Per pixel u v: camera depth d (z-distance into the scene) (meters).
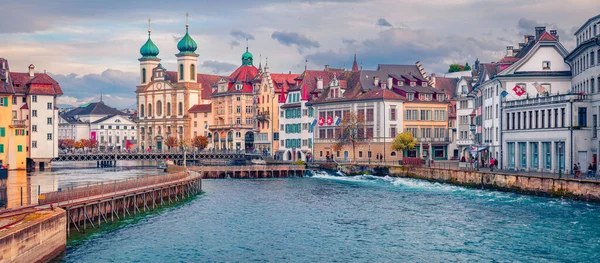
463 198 95.69
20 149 152.12
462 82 161.38
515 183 97.06
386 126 162.00
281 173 154.38
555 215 76.00
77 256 58.94
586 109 96.62
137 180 87.19
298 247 63.91
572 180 85.44
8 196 81.06
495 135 123.00
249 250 62.75
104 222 76.88
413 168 130.88
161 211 87.88
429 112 168.12
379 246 63.91
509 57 129.38
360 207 89.69
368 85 171.62
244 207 91.81
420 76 176.75
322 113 179.38
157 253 61.12
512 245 62.25
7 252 45.03
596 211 77.38
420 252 60.97
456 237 66.88
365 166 145.38
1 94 148.00
